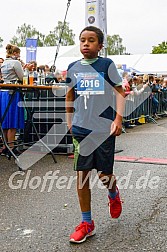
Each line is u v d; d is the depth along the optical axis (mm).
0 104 6156
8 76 6270
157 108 13984
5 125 6172
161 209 3799
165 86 15305
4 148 6336
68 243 3010
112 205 3416
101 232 3223
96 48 3139
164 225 3371
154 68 22688
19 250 2898
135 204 3949
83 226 3070
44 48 21188
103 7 8172
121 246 2947
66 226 3359
